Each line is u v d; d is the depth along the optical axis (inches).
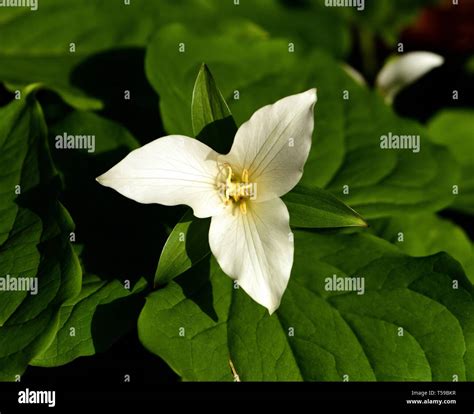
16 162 26.6
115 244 26.5
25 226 26.0
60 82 28.8
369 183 28.0
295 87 29.1
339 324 25.8
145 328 25.2
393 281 26.2
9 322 25.1
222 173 24.9
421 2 33.4
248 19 32.4
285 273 24.4
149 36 30.3
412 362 25.5
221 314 25.7
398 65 29.9
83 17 30.5
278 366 25.4
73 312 25.6
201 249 24.8
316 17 32.9
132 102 28.6
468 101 32.6
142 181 24.4
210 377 25.0
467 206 30.3
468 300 25.9
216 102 24.7
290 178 24.6
